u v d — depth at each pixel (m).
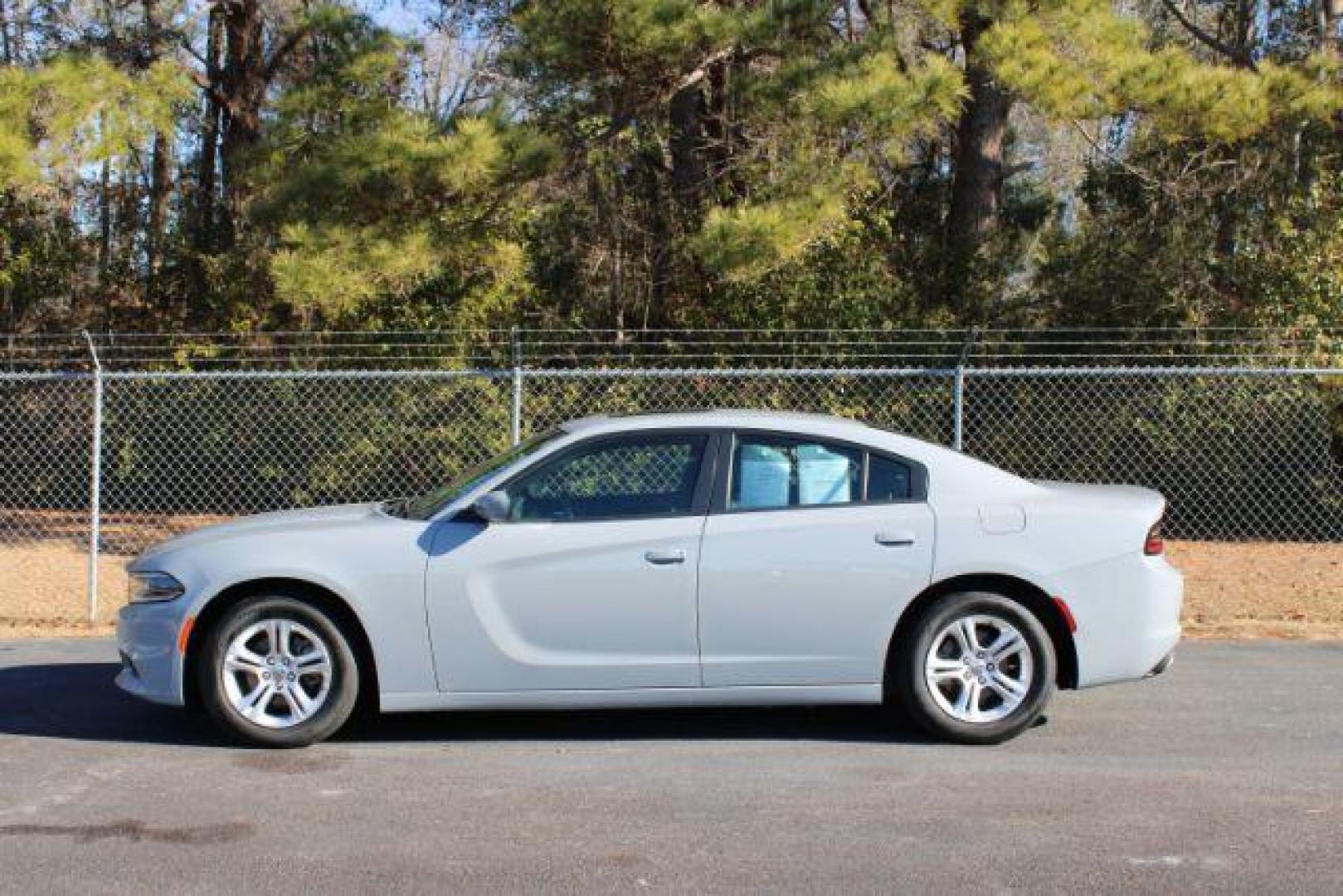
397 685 6.21
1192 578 11.77
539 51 13.79
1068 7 12.95
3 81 14.06
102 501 16.19
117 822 5.22
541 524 6.32
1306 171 16.03
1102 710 7.06
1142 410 14.74
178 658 6.21
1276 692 7.48
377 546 6.26
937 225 19.59
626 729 6.70
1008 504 6.40
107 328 18.00
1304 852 4.91
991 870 4.72
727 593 6.25
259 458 15.62
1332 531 14.43
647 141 16.95
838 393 14.80
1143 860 4.82
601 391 14.52
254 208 14.52
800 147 13.34
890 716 6.94
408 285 13.96
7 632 9.45
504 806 5.43
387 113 14.84
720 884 4.59
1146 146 16.58
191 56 20.41
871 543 6.29
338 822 5.22
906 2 14.69
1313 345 14.77
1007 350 15.68
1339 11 18.45
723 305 16.16
